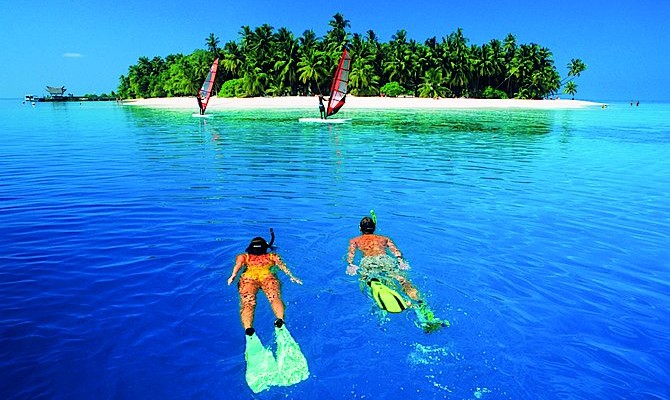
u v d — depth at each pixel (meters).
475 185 11.40
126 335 4.36
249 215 8.48
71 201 9.65
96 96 144.50
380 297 4.78
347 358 3.90
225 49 87.12
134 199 9.81
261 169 13.70
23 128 30.22
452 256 6.36
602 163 15.30
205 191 10.59
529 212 8.83
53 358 3.97
